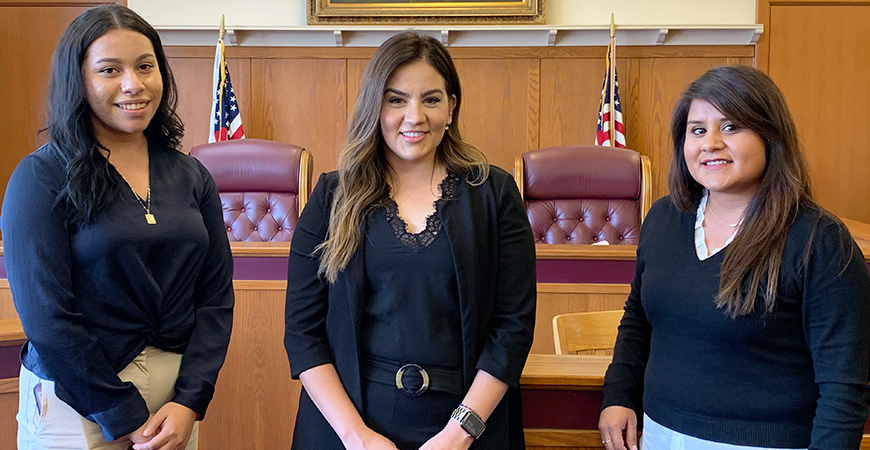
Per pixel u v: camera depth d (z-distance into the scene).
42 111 1.43
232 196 3.79
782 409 1.16
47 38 5.37
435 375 1.29
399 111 1.33
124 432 1.32
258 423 2.42
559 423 1.59
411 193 1.39
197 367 1.46
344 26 5.15
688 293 1.23
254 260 2.48
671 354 1.27
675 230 1.32
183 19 5.30
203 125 5.35
